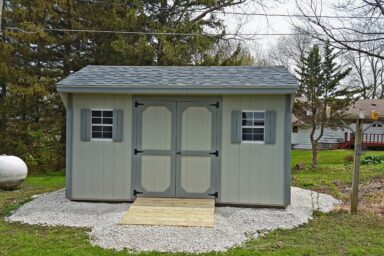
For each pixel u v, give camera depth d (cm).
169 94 701
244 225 585
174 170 715
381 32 1030
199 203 676
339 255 456
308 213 664
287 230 567
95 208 675
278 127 690
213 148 707
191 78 737
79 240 507
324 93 1554
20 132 1472
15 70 1402
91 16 1512
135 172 720
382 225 591
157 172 719
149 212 613
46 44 1465
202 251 468
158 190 719
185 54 1499
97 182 725
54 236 523
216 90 675
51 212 647
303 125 1661
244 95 693
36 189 939
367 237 529
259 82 685
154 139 718
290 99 684
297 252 464
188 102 710
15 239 506
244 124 700
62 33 1523
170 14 1638
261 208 692
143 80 720
